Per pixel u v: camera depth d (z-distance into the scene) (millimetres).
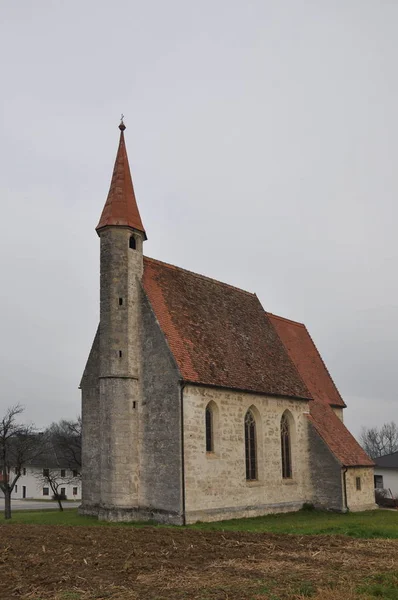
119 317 32469
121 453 31062
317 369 48438
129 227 33500
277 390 37625
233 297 41719
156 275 35344
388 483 62031
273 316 47750
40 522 30781
